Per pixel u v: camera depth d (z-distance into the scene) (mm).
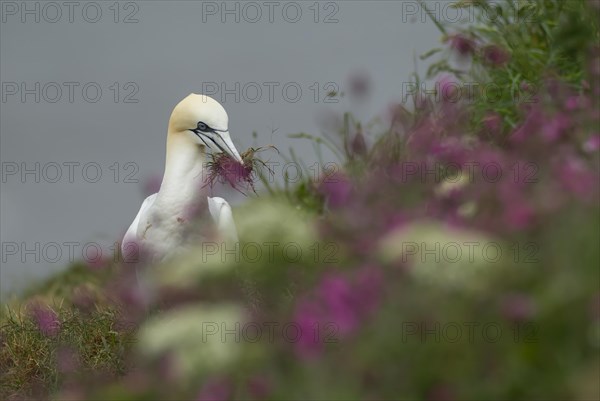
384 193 10734
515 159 10422
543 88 12719
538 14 14305
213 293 8688
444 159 11242
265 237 8477
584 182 9164
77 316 14273
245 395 8203
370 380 8047
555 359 8375
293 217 8648
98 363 13055
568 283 8547
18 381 13523
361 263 8930
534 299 8492
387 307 8180
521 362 8328
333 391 7883
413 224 8555
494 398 8156
